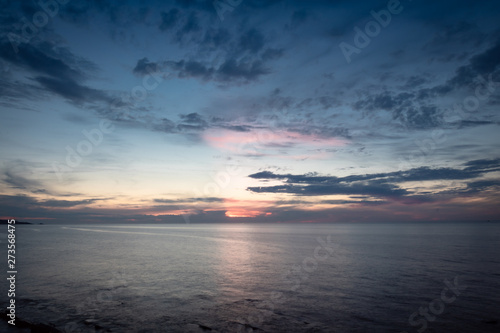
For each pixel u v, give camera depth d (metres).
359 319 12.82
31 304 14.38
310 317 12.98
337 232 123.81
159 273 23.20
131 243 58.00
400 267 26.75
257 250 44.28
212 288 18.19
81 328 11.35
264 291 17.56
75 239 69.56
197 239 74.38
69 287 18.00
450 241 61.22
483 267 26.52
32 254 36.34
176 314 13.17
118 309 13.76
